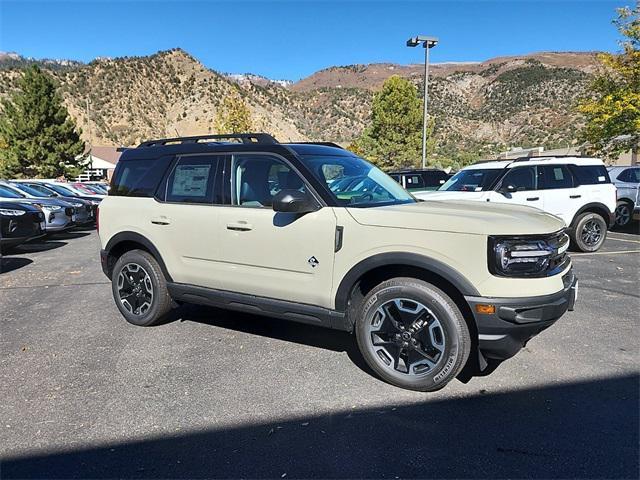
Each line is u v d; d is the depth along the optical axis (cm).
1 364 383
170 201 441
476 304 301
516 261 299
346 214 343
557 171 859
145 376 359
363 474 241
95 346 422
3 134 3794
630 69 1362
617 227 1222
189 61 14712
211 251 409
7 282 694
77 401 321
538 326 305
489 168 889
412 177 1395
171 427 288
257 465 250
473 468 245
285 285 370
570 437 271
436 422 289
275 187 382
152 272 453
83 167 4100
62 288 653
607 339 424
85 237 1280
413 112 3077
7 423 293
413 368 330
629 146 1523
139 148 487
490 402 313
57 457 259
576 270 711
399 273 342
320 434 278
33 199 1178
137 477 241
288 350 409
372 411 303
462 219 311
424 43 1983
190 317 506
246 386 341
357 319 348
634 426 281
